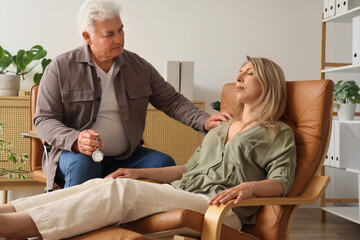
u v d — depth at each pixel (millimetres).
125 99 2193
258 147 1730
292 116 1862
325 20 3307
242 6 3738
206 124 2156
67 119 2174
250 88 1834
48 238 1361
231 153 1771
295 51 3822
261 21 3768
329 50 3883
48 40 3461
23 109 3152
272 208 1683
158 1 3613
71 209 1400
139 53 3596
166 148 3297
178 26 3646
